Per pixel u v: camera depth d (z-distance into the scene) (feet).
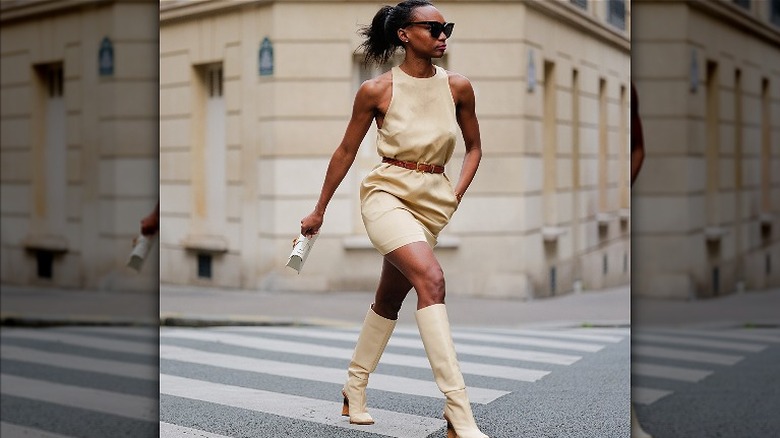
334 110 47.19
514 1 47.47
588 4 55.16
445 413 15.08
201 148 51.06
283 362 27.14
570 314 41.29
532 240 48.75
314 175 47.24
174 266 51.65
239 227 48.85
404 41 16.16
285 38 47.01
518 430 18.25
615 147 60.70
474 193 47.47
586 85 56.03
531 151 48.60
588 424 18.86
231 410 19.97
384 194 16.06
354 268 46.93
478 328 36.47
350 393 18.28
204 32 50.01
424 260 15.39
